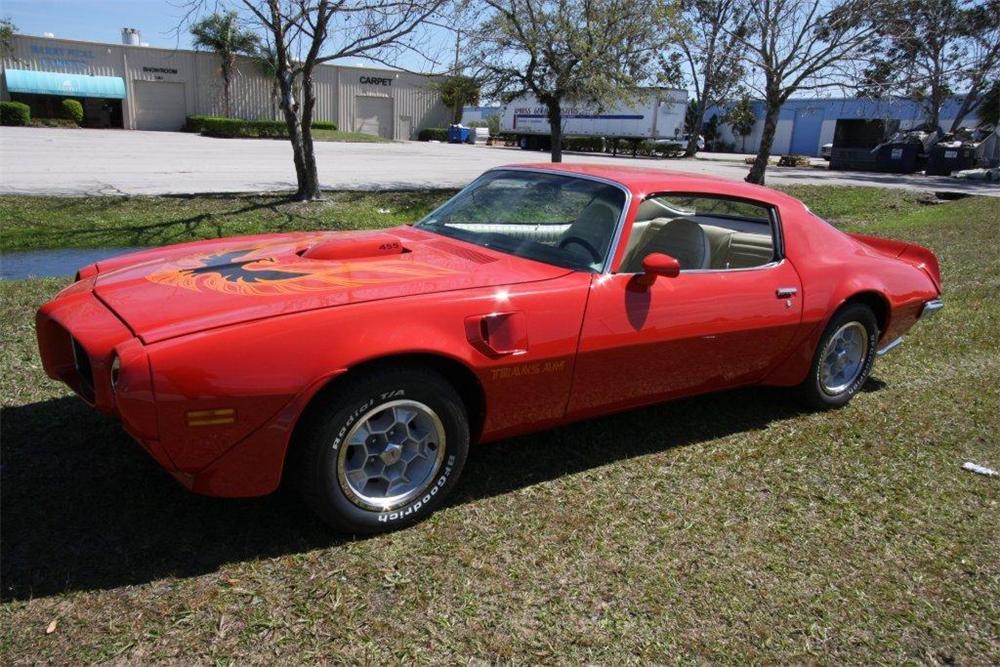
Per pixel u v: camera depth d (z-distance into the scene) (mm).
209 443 2395
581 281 3174
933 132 34969
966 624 2549
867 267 4332
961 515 3268
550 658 2219
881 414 4391
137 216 10797
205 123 39438
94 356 2426
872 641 2428
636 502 3174
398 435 2789
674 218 3615
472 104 17125
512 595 2494
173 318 2492
